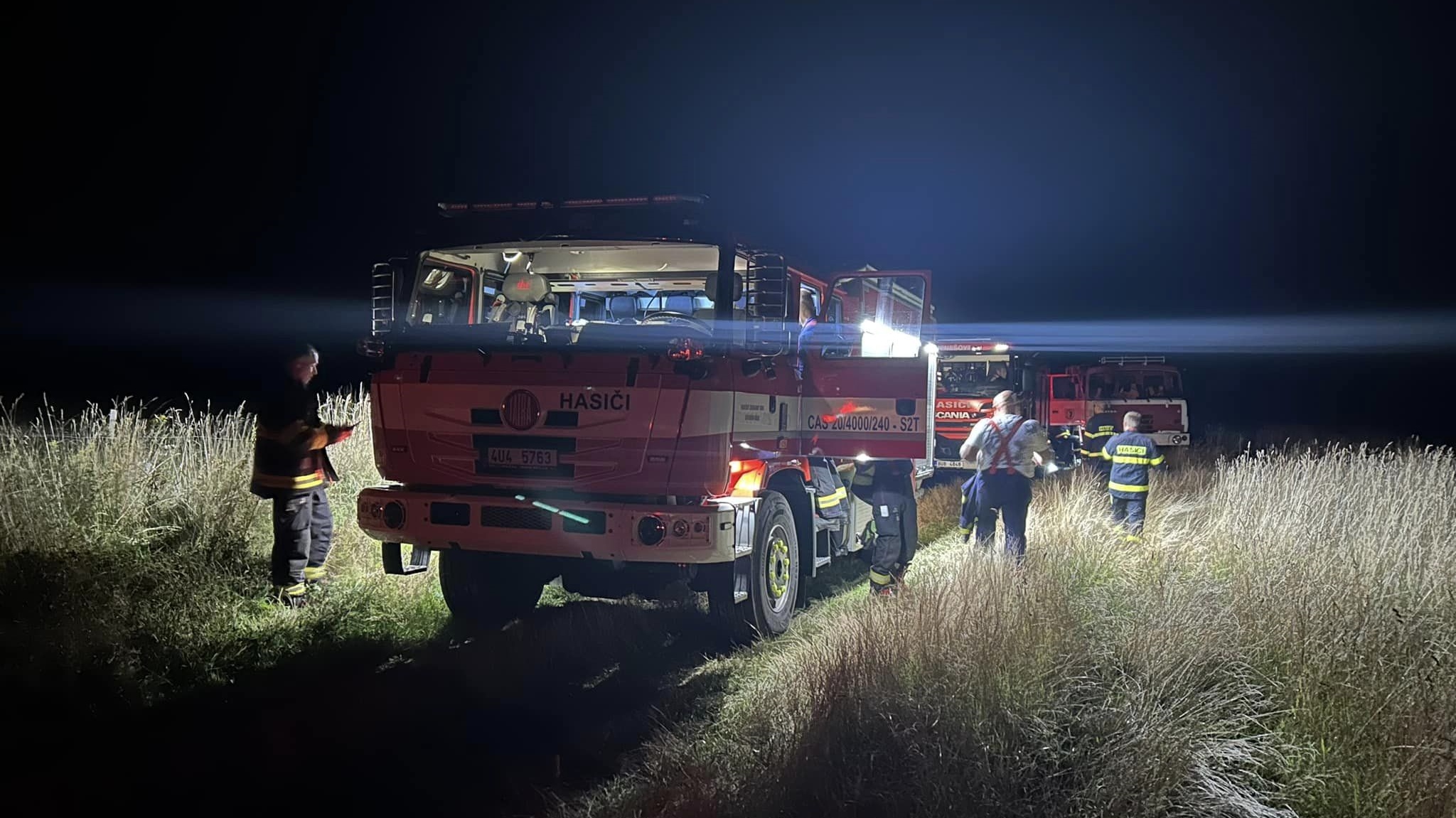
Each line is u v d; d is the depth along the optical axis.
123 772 4.05
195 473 7.39
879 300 8.27
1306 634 4.56
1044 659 4.50
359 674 5.38
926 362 6.61
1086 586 6.34
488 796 3.97
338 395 10.10
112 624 5.21
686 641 6.22
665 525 5.32
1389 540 6.23
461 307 6.51
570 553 5.52
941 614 4.83
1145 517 8.61
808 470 6.88
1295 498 7.43
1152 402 17.61
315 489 6.47
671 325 5.57
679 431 5.38
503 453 5.67
